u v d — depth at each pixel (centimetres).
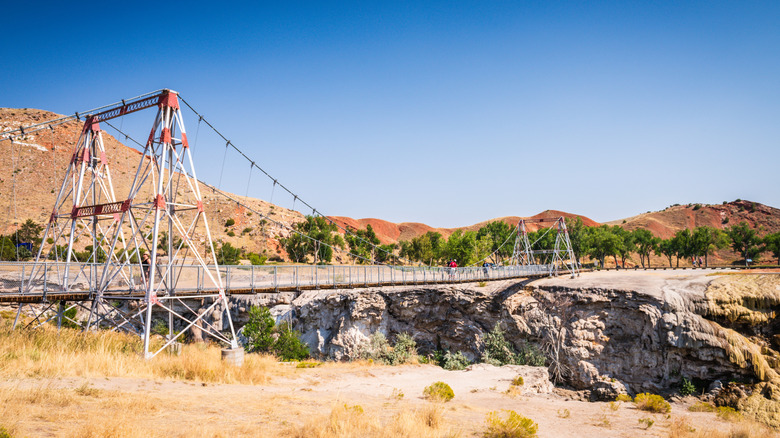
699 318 3525
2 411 1151
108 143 14688
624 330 3847
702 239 11225
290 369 3158
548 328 4231
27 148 13550
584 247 10875
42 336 2433
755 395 3133
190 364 2392
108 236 8075
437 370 3656
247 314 5059
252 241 10769
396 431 1420
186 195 12269
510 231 12800
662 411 2597
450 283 4916
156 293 2789
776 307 3409
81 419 1195
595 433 1934
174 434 1163
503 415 2089
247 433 1259
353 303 4856
